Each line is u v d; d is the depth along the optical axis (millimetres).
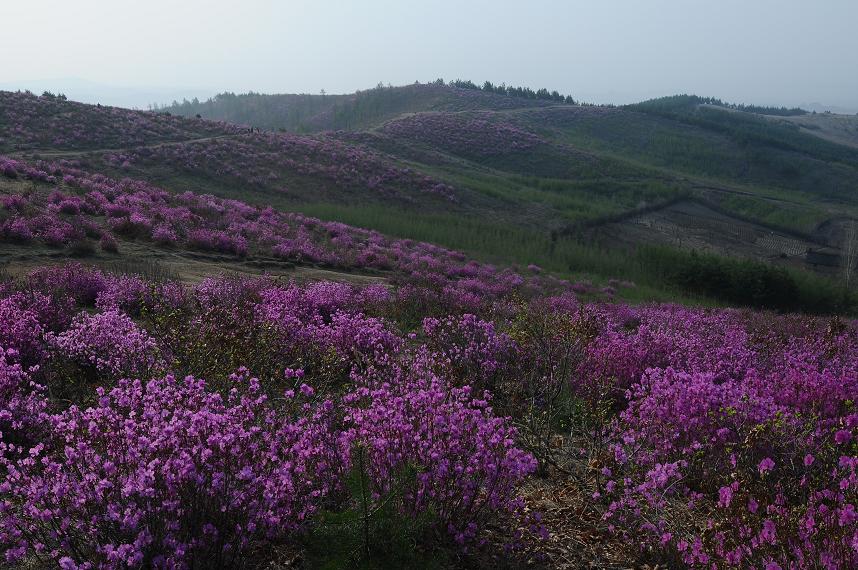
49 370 6332
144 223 22562
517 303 13719
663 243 70312
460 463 3834
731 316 19266
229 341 6531
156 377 5613
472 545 3953
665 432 5059
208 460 3215
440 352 7578
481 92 195000
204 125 72062
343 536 3736
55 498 3047
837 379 6332
